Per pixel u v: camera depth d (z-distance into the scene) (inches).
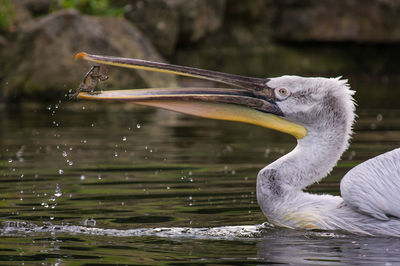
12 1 1160.2
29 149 622.8
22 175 484.7
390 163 325.4
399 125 796.0
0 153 599.8
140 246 294.0
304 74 1555.1
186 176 484.4
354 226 328.5
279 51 1540.4
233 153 600.4
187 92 359.3
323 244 302.0
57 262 265.4
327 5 1537.9
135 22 1316.4
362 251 286.5
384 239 314.7
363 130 754.2
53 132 747.4
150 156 583.5
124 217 356.2
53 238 309.1
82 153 600.7
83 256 275.6
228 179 472.1
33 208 378.9
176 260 268.7
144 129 792.3
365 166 330.3
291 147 638.5
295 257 275.0
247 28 1542.8
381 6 1553.9
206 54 1461.6
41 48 1085.1
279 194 348.2
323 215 337.1
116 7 1352.1
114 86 1055.0
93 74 348.5
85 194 421.1
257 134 750.5
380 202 319.6
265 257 274.5
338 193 419.5
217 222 346.9
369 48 1635.1
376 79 1610.5
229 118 362.9
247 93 364.5
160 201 400.5
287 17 1546.5
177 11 1348.4
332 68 1588.3
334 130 358.0
